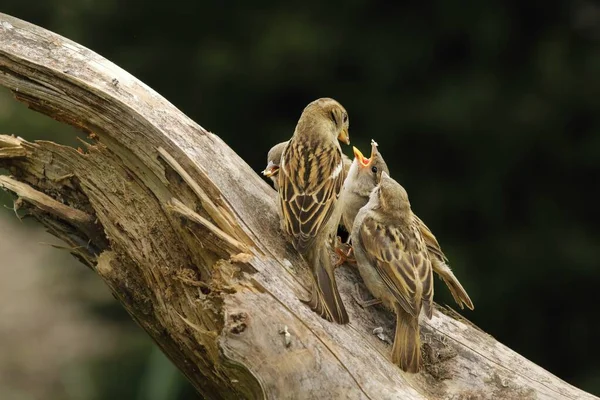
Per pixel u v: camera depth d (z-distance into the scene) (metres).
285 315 6.88
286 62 16.23
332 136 7.91
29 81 7.66
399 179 16.89
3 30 7.73
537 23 17.78
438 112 16.39
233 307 6.83
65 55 7.66
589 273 16.59
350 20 17.05
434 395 7.30
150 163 7.41
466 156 16.92
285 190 7.41
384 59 16.84
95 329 18.98
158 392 14.28
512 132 16.66
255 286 6.99
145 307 7.71
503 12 17.05
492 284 16.58
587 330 16.95
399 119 16.64
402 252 7.44
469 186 16.89
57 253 18.11
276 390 6.64
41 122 15.11
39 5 17.05
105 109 7.48
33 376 18.33
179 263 7.41
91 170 7.66
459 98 16.47
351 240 7.97
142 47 16.84
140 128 7.41
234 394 7.34
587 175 17.36
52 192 7.91
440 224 17.02
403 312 7.37
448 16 16.95
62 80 7.55
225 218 7.22
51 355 18.88
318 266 7.14
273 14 16.84
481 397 7.36
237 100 16.70
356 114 16.91
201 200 7.23
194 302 7.25
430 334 7.66
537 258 16.67
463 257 16.44
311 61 16.34
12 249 22.95
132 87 7.58
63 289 18.30
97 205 7.69
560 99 16.88
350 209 8.54
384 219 7.61
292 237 7.14
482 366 7.54
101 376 16.27
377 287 7.53
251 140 17.11
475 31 16.98
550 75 16.89
